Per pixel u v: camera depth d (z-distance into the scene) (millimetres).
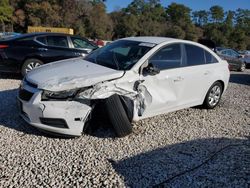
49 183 3672
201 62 6691
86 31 76438
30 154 4352
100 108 4984
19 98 5051
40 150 4488
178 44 6238
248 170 4133
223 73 7188
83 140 4910
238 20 112000
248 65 21922
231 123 6316
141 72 5379
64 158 4301
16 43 9180
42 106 4652
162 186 3717
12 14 70562
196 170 4105
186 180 3855
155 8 105062
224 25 110312
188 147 4871
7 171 3879
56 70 5258
